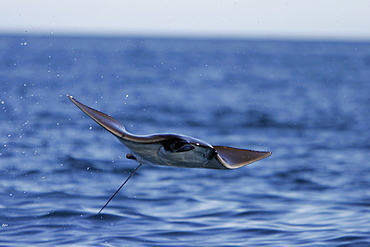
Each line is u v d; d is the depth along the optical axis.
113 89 126.94
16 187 34.25
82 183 35.94
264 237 24.64
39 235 24.69
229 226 26.41
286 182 37.50
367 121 77.19
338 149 52.41
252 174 40.34
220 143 54.75
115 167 41.50
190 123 70.69
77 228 25.88
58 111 79.94
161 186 35.62
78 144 51.53
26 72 177.62
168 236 24.83
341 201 31.64
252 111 88.25
